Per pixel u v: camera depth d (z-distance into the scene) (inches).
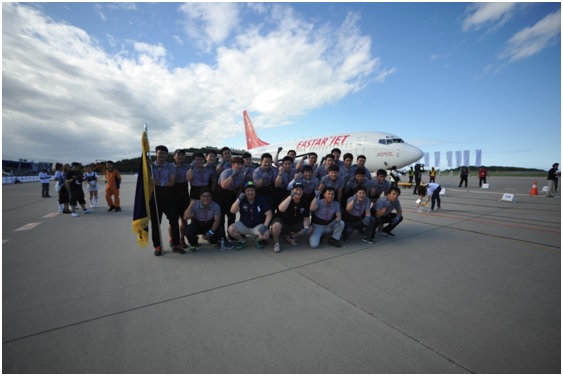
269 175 167.5
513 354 58.4
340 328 69.2
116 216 255.9
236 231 145.7
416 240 161.3
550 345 61.4
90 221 228.7
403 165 542.9
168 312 77.9
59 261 123.8
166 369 54.8
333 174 166.4
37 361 57.2
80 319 74.3
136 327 70.2
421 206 287.1
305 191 166.7
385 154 548.7
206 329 69.0
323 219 145.1
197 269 114.1
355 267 115.4
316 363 56.1
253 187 139.4
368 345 62.1
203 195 132.5
